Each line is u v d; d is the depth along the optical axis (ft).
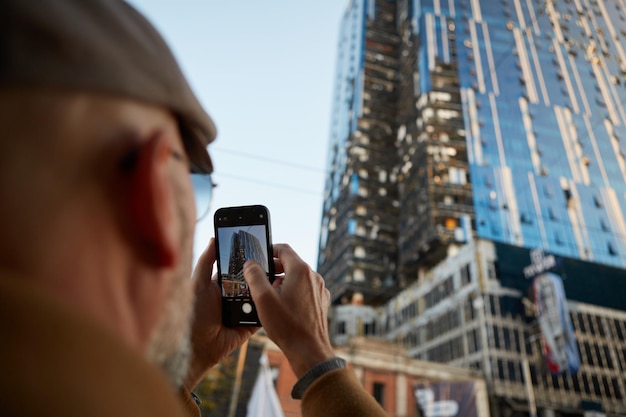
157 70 1.36
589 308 95.81
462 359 93.97
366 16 204.74
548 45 155.84
